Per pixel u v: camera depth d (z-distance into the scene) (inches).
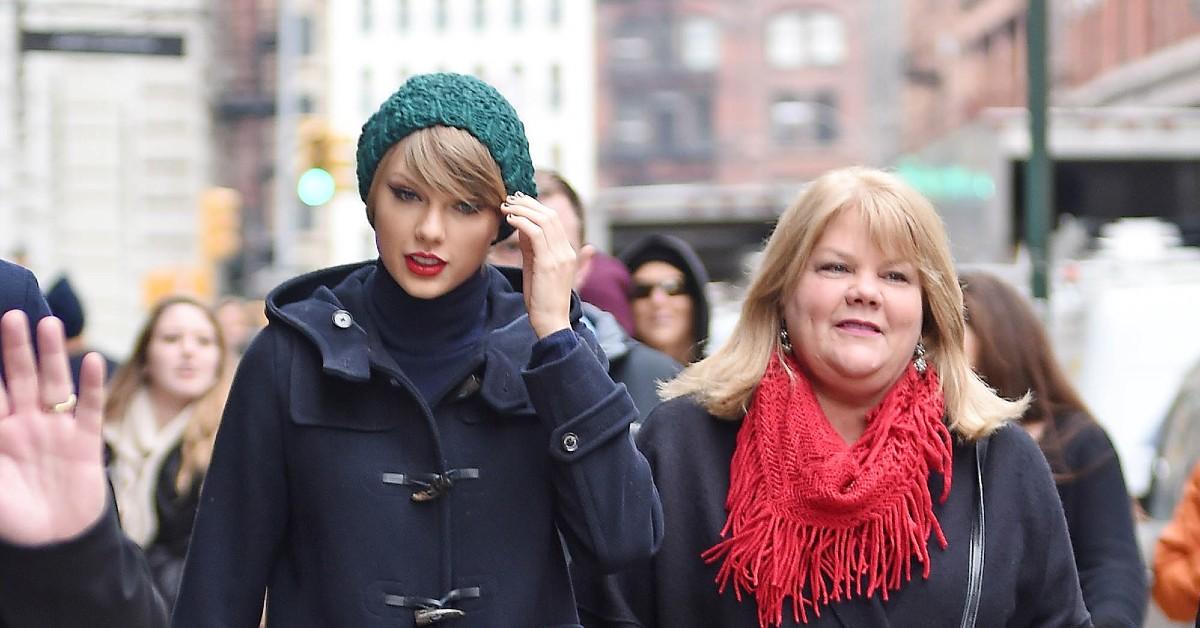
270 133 3228.3
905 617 167.9
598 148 4264.3
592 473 151.3
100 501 117.0
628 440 154.4
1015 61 2325.3
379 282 156.6
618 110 4293.8
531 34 3528.5
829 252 172.9
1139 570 229.0
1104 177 756.0
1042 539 174.4
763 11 4301.2
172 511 281.3
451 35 3518.7
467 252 152.1
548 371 151.0
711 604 171.6
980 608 169.2
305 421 152.7
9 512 115.2
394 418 153.7
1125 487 235.9
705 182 4271.7
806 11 4298.7
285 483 155.5
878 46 4089.6
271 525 155.5
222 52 2883.9
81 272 2197.3
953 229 759.7
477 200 150.7
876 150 3956.7
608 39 4303.6
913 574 169.2
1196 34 1633.9
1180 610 214.1
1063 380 244.5
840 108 4271.7
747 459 172.9
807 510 168.9
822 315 172.6
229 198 1380.4
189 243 2255.2
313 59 3526.1
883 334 171.9
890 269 173.6
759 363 176.4
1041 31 499.5
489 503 153.7
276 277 1577.3
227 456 156.1
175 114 2251.5
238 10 2999.5
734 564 169.5
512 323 159.2
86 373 116.3
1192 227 733.9
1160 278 580.4
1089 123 728.3
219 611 153.6
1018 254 729.0
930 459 171.9
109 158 2219.5
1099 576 227.6
